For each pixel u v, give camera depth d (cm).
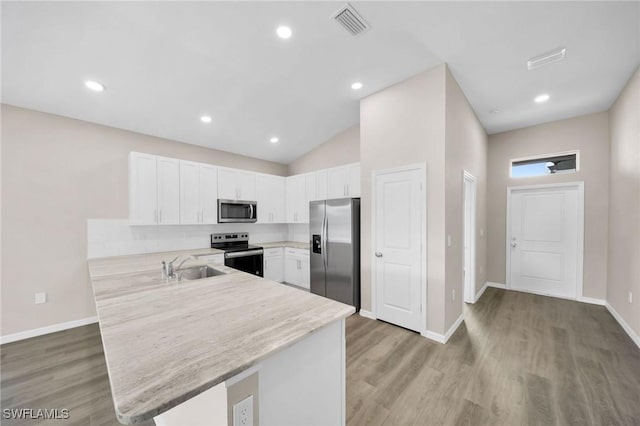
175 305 140
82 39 202
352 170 387
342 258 343
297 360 111
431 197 262
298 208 473
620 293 297
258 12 190
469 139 337
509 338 262
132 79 252
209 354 90
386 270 298
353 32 212
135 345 96
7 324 263
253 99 312
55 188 289
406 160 280
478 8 189
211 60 240
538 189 414
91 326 300
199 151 414
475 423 156
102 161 320
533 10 190
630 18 193
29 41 197
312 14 194
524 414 162
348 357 228
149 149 360
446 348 242
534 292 416
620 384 189
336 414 131
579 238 373
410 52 237
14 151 268
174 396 69
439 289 257
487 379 197
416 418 160
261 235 493
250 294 160
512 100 328
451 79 269
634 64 249
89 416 166
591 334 269
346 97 319
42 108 278
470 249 369
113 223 326
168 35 208
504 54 239
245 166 477
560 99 325
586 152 368
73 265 298
